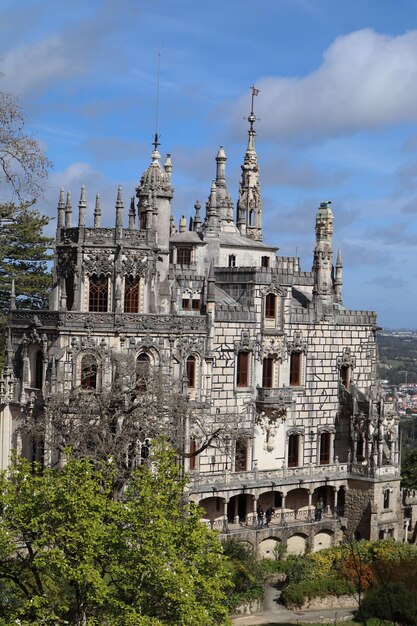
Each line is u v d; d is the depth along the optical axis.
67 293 101.31
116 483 79.31
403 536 119.56
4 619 56.19
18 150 64.69
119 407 92.56
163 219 110.44
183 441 97.81
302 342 115.44
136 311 101.94
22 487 58.34
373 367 123.19
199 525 61.62
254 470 108.75
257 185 143.50
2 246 119.62
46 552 56.06
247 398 110.06
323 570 102.88
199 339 104.94
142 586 57.56
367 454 115.81
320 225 118.44
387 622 88.25
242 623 92.19
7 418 102.25
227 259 124.50
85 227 99.75
